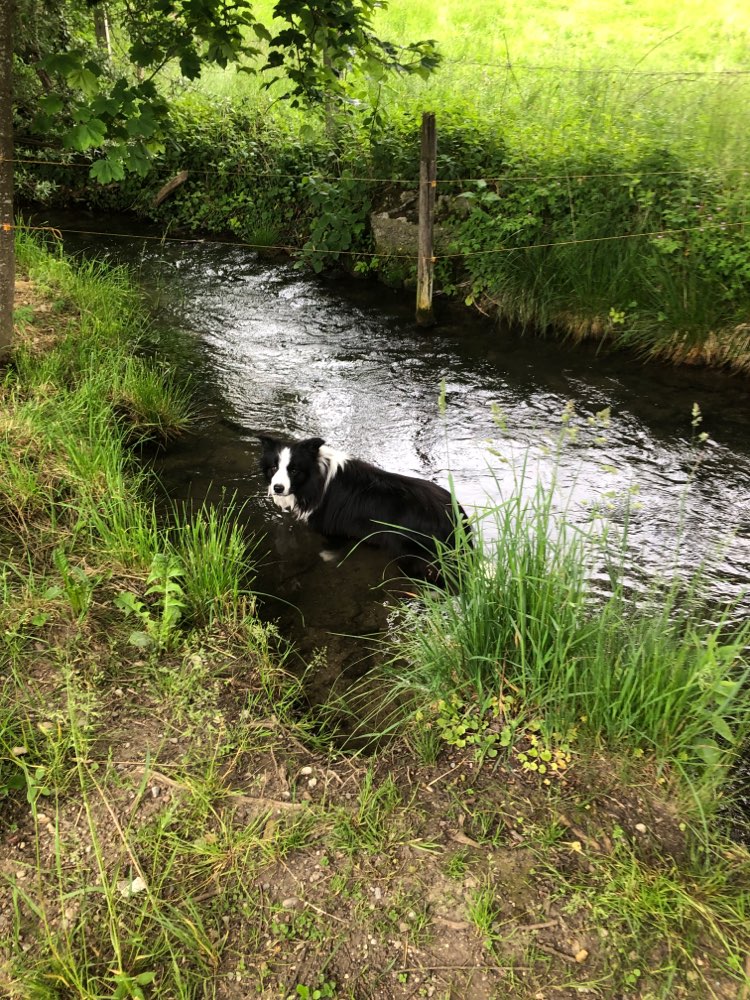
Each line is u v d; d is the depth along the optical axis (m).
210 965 2.17
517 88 9.09
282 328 7.55
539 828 2.57
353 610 4.02
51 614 3.40
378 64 5.33
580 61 9.77
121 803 2.63
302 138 9.25
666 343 6.67
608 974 2.14
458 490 5.01
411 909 2.32
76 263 8.76
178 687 3.14
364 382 6.52
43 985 2.03
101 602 3.57
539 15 13.70
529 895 2.35
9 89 4.86
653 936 2.23
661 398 6.14
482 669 3.19
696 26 12.43
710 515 4.70
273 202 9.67
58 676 3.11
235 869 2.43
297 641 3.75
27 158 10.67
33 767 2.69
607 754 2.86
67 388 5.49
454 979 2.14
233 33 5.15
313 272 8.95
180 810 2.62
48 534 3.96
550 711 2.96
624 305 6.93
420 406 6.12
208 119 10.41
